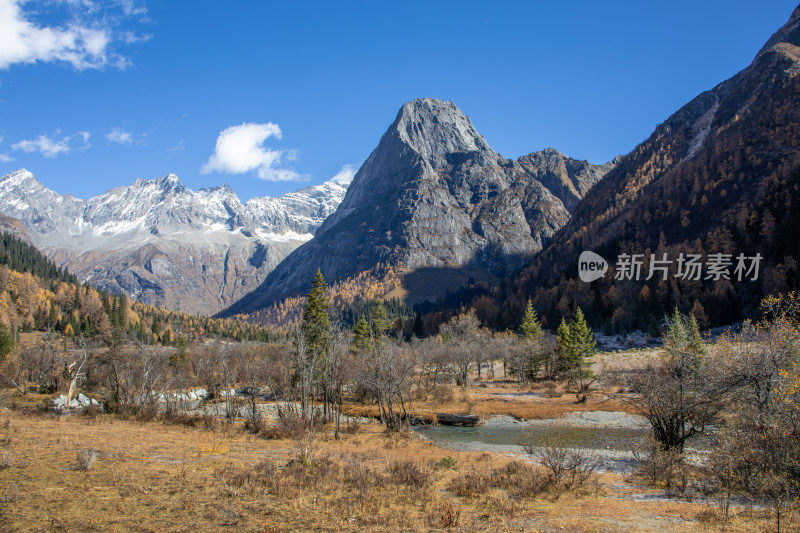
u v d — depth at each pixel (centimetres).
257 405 6228
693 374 2991
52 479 1745
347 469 2452
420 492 2050
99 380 7075
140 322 17775
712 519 1684
